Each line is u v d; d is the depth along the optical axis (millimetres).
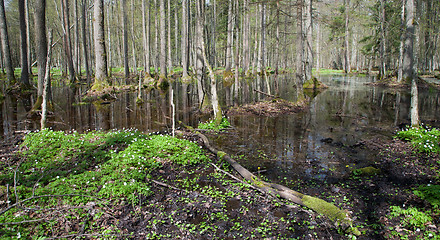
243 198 5223
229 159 6844
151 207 4809
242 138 9180
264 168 6676
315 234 4188
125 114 13039
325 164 6934
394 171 6461
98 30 18359
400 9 28594
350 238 4098
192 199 5141
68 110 13953
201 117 12336
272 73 45094
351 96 19828
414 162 6914
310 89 24250
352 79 35906
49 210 4246
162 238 4031
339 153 7715
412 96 9562
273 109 14141
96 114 12977
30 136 7902
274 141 8844
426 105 15672
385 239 4047
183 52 31969
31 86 22094
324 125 11055
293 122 11609
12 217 3896
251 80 33250
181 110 14055
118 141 7684
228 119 12156
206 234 4172
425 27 26500
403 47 26219
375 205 4992
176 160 6840
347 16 36594
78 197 4645
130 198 4898
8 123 10789
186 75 32281
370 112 13836
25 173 5805
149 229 4219
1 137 8570
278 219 4562
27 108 14258
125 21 29281
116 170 5797
